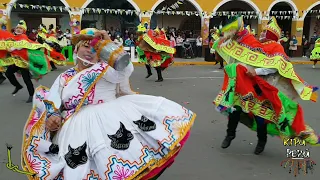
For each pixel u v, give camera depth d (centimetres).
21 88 859
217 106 439
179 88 982
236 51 440
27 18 2130
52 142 271
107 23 2234
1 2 1784
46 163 257
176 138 269
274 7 2367
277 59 416
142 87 992
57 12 2167
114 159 251
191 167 429
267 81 432
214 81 1133
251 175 406
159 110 281
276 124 431
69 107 271
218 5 2061
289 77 418
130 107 276
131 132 263
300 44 2197
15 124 605
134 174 249
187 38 2100
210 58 1809
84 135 258
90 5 2170
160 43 1070
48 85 1025
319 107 755
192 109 726
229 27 439
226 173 412
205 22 2061
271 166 432
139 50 1108
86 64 274
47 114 260
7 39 730
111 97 282
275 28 438
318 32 2420
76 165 251
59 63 1203
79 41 274
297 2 2166
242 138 538
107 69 266
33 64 743
